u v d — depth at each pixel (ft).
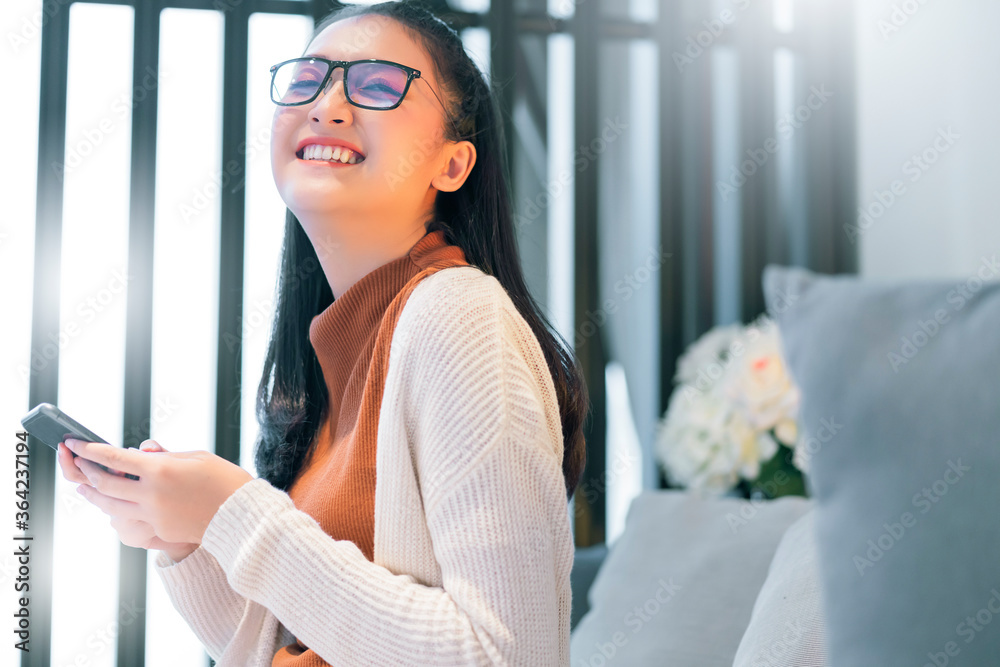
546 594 2.11
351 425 2.69
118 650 6.88
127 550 6.94
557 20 8.73
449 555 2.10
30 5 7.27
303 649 2.50
